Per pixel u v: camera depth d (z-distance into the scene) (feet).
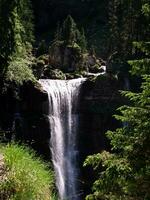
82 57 149.59
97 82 123.24
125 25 157.99
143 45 26.99
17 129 105.60
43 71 132.05
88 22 247.50
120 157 25.30
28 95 108.88
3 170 20.18
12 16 101.91
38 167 21.43
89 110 122.31
